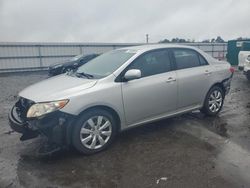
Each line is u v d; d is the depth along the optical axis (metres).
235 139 4.69
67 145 4.08
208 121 5.69
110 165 3.82
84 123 4.05
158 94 4.77
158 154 4.13
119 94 4.30
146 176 3.51
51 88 4.22
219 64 5.98
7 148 4.50
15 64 23.97
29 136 4.07
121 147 4.42
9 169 3.78
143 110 4.65
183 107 5.30
